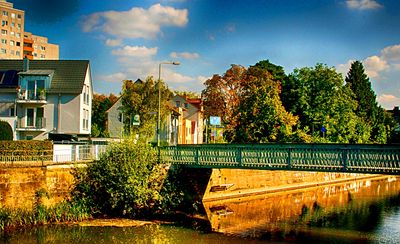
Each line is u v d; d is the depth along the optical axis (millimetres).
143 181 30250
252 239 26141
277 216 33500
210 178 36906
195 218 31125
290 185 48125
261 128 52094
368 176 65000
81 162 30531
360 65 84688
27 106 45469
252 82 61500
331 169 27719
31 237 24422
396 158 25109
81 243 23688
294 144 32719
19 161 28484
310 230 28906
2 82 46188
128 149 30750
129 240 24672
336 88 59500
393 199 43938
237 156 31719
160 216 31062
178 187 33094
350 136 60281
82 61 48031
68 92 45188
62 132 45281
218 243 24984
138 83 51125
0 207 26297
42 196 28062
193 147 33531
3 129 37375
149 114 47625
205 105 70562
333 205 39375
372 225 30703
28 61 46906
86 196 29891
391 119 94250
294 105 60219
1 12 115188
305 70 60219
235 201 39031
